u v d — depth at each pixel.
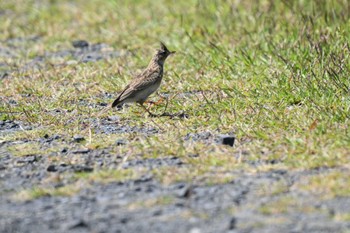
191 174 11.16
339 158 11.45
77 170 11.62
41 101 15.59
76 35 21.95
